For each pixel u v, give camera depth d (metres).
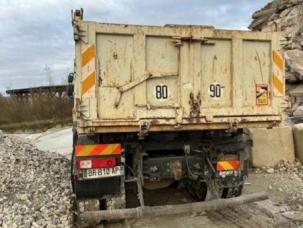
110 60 5.18
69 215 5.76
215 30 5.55
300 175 8.73
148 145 5.85
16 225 5.27
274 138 9.53
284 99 5.97
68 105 27.78
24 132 23.02
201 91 5.55
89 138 5.51
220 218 5.90
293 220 5.69
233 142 6.22
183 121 5.45
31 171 8.63
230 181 6.00
